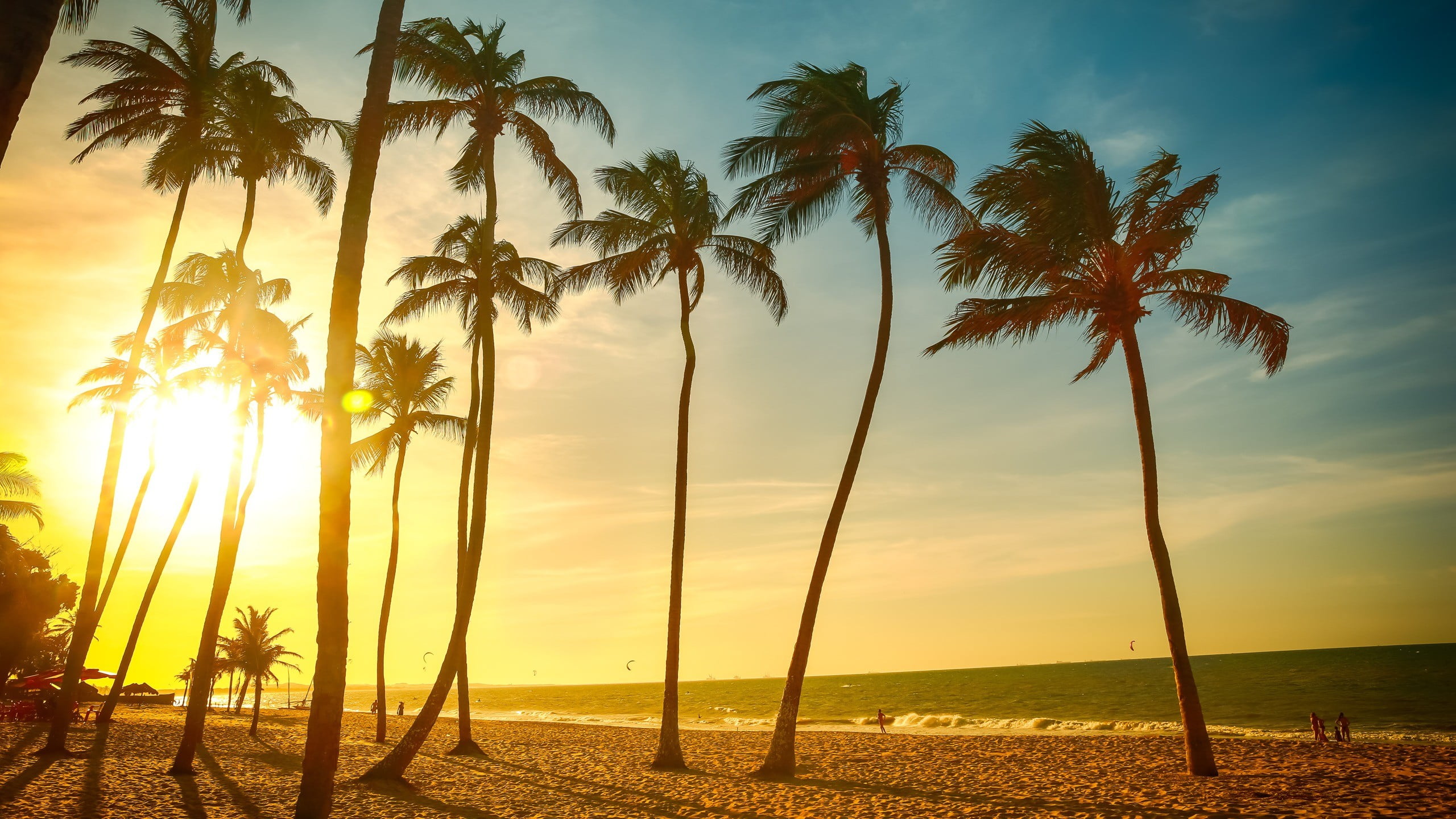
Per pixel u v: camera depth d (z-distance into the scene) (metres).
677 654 21.08
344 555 9.95
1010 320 18.45
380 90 11.18
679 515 21.03
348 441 10.22
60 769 17.20
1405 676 84.62
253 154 20.73
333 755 9.39
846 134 18.77
